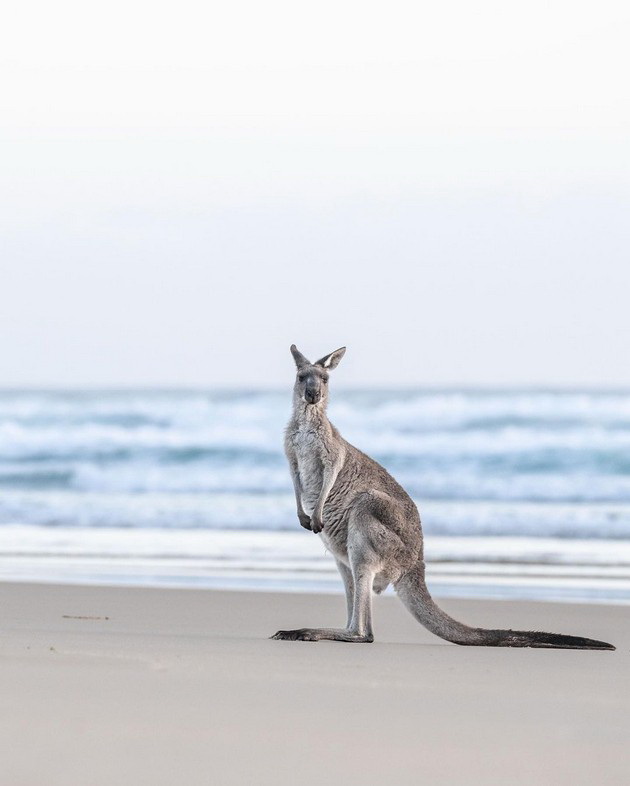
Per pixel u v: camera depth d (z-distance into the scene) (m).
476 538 62.50
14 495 84.12
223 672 23.80
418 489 84.31
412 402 108.50
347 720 20.03
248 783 16.56
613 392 106.06
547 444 97.75
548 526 65.56
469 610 39.50
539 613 38.88
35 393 111.00
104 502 78.00
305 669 24.75
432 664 26.47
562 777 17.27
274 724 19.58
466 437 102.69
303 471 34.81
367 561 32.62
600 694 23.11
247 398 110.75
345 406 107.44
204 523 67.38
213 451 98.19
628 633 34.78
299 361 35.41
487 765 17.73
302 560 54.00
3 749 17.70
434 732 19.45
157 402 110.06
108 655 25.16
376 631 35.97
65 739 18.25
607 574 50.47
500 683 24.06
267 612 38.28
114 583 47.25
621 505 75.81
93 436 102.50
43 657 24.56
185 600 40.53
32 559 54.16
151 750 17.88
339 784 16.69
